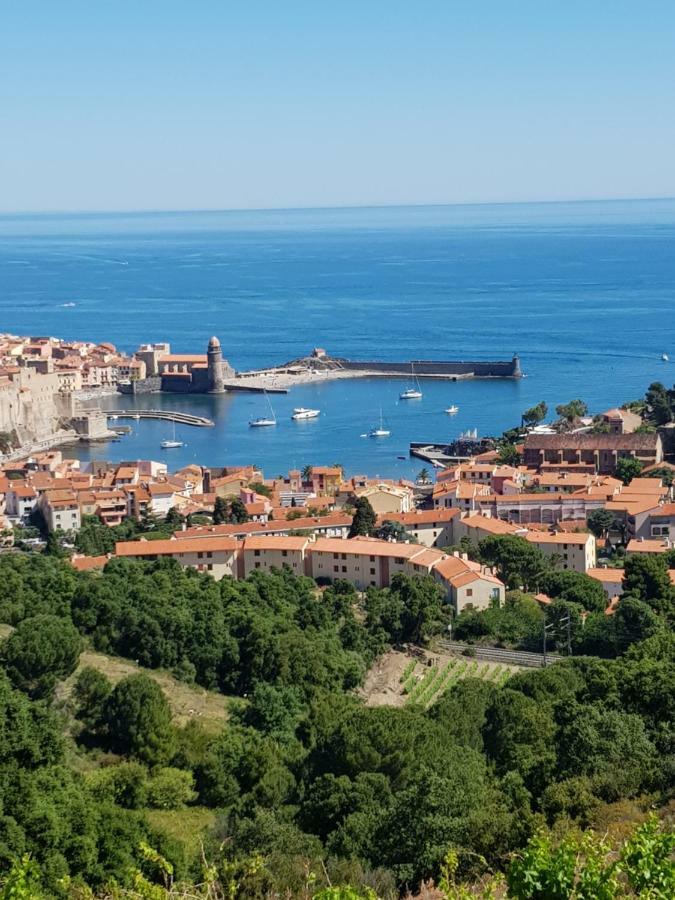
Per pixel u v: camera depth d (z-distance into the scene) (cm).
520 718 15875
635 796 12975
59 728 16650
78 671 19688
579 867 8812
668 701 15975
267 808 14525
